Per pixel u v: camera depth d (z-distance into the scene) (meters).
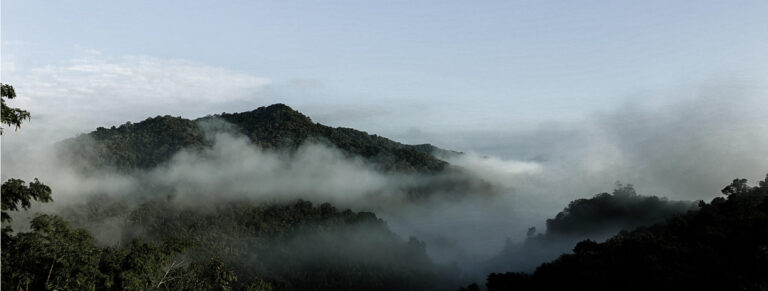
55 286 18.19
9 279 18.58
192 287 28.09
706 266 45.50
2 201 17.30
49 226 20.08
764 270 39.25
